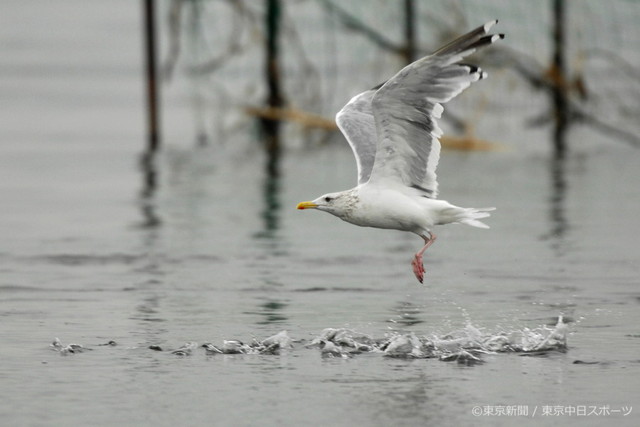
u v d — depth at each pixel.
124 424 10.11
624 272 16.59
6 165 30.12
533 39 34.44
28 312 14.16
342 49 36.31
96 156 31.91
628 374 11.44
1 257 18.00
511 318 13.77
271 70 34.38
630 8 35.72
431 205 12.20
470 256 18.02
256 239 19.62
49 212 22.58
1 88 49.59
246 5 33.69
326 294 15.24
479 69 11.66
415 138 12.02
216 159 31.06
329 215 22.22
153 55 33.88
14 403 10.65
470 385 11.14
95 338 12.88
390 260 17.77
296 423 10.12
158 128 34.00
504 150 32.41
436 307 14.42
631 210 22.39
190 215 22.14
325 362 11.97
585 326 13.34
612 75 38.03
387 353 12.27
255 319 13.81
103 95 47.75
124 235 19.94
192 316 13.95
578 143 33.62
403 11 33.34
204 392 10.96
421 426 10.05
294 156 31.50
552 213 22.12
